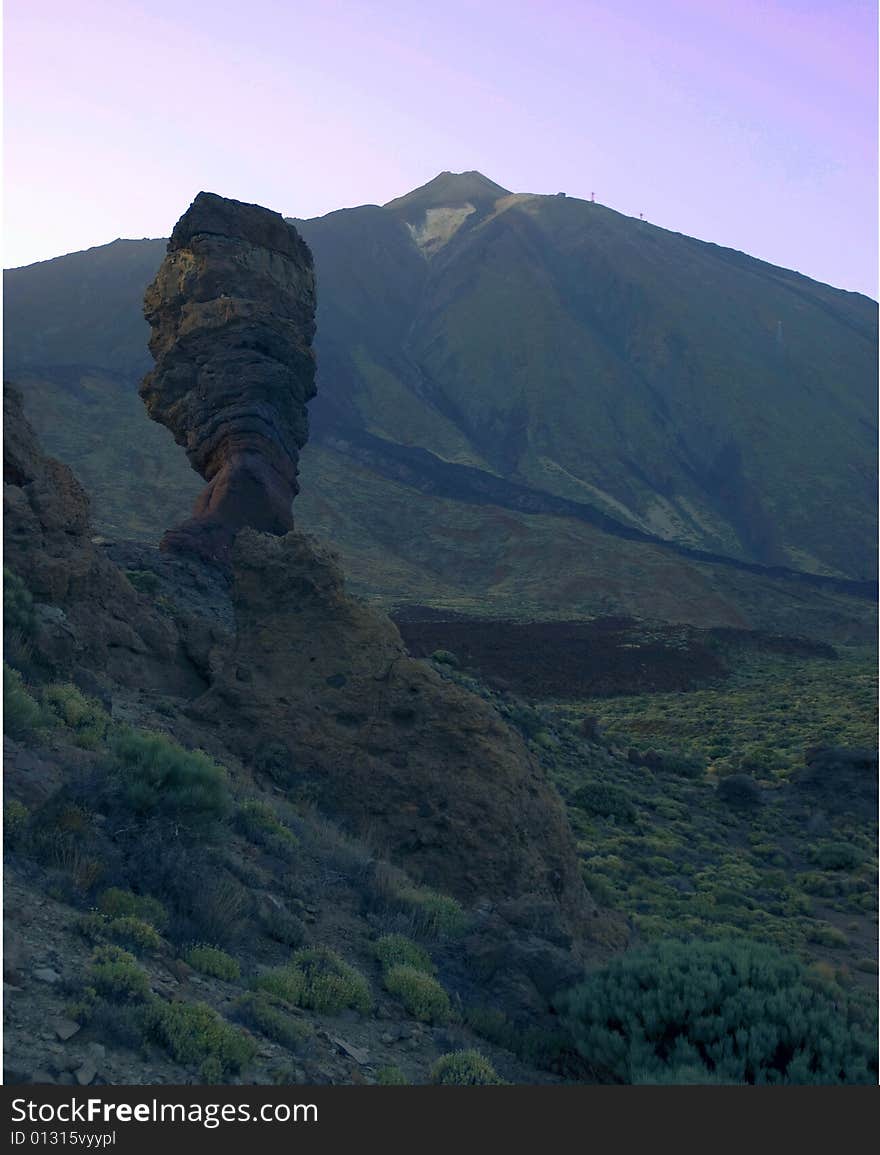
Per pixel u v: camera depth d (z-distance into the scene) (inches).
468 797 660.7
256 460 1961.1
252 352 1983.3
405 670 734.5
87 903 379.6
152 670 880.9
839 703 3034.0
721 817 1660.9
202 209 1985.7
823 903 1200.8
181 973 353.1
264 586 789.9
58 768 489.4
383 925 510.3
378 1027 397.1
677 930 892.0
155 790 494.6
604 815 1487.5
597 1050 413.4
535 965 491.8
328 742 707.4
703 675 4018.2
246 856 521.0
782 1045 398.0
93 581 884.0
